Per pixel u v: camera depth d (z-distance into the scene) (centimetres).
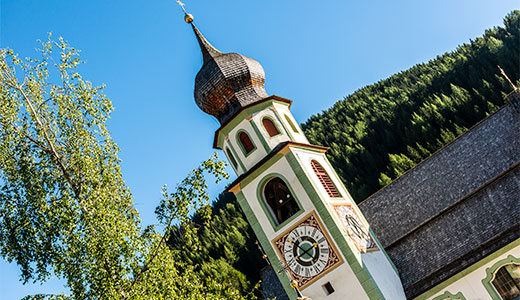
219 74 3275
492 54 14062
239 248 10281
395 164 9825
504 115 3550
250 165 3136
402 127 12738
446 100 11731
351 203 3266
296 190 2967
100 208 2167
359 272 2727
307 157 3141
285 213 3078
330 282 2802
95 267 2100
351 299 2731
